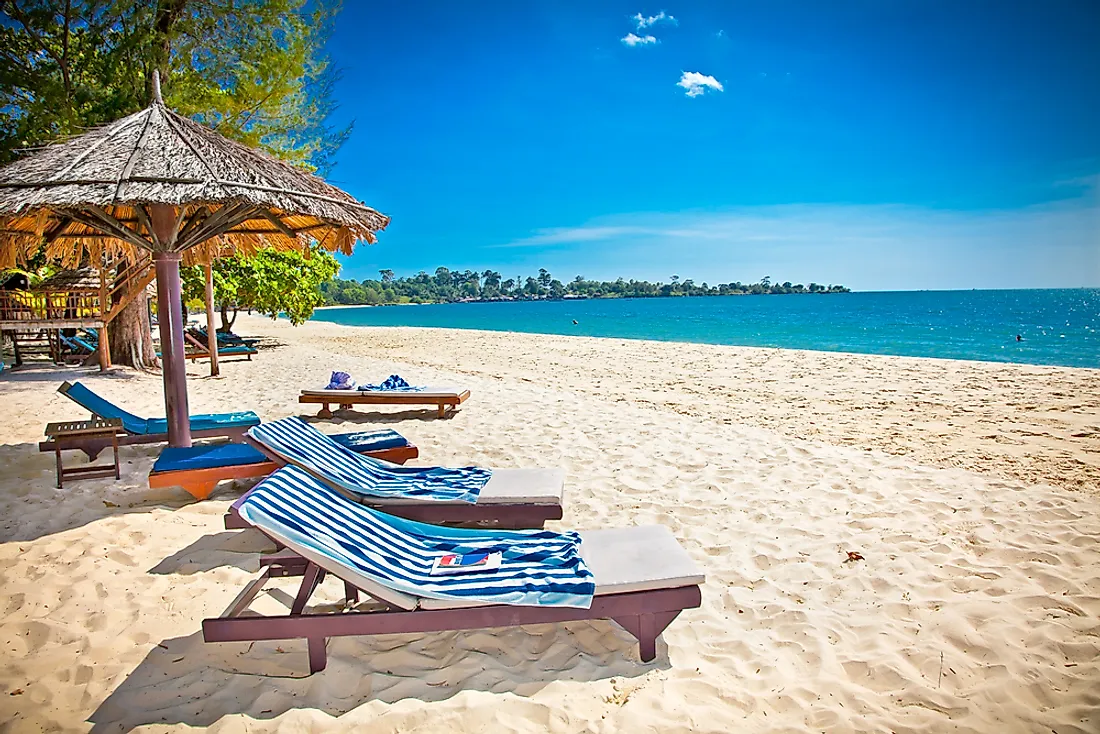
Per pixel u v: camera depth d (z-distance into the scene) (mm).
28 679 3076
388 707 2863
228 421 7227
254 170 5520
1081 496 5398
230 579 4031
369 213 6258
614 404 9836
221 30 10969
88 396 7223
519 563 3357
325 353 20469
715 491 5664
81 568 4172
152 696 2938
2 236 6074
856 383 12406
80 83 10898
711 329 39938
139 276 12789
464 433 7996
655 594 3104
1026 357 21422
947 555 4316
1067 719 2770
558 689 3002
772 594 3887
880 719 2791
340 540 3191
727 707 2891
